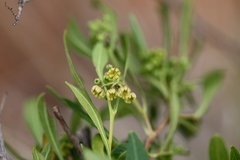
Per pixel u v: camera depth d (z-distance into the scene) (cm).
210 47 81
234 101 73
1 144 31
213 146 33
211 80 42
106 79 32
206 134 68
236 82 74
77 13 93
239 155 31
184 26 43
